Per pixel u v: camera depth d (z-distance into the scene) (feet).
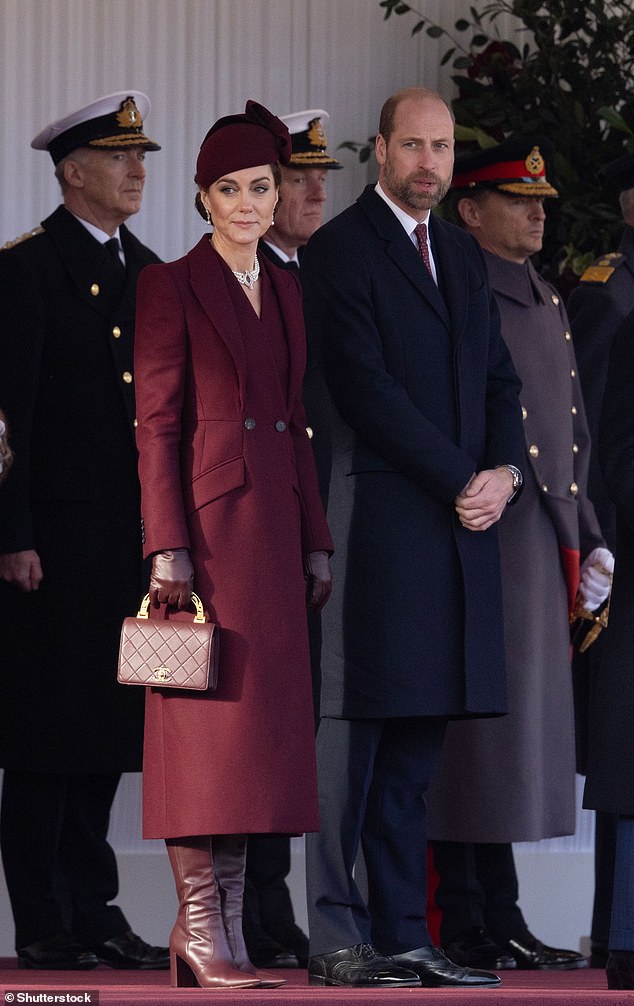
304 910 82.53
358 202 58.70
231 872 51.06
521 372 70.49
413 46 87.86
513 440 58.23
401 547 55.62
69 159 70.59
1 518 66.74
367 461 56.24
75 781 69.05
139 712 68.39
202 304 51.44
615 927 53.57
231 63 85.46
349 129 86.84
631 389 54.70
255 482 51.24
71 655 67.97
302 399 67.10
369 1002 45.34
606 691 54.19
